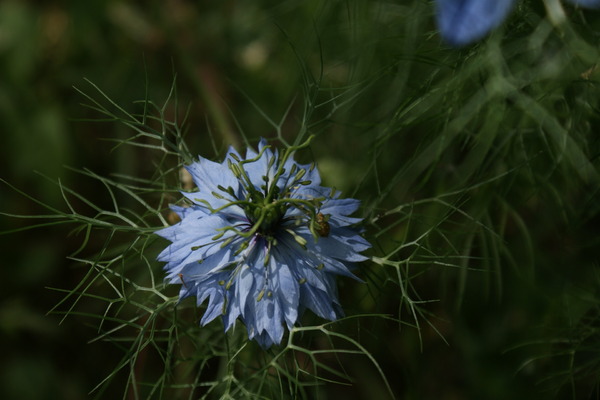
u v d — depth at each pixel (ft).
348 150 1.21
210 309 0.94
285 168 0.98
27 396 1.18
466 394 1.18
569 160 1.07
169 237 0.95
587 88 1.05
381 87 1.20
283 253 0.95
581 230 1.13
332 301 0.95
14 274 1.21
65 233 1.24
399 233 1.14
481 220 1.11
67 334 1.21
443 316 1.18
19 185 1.24
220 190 0.96
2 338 1.20
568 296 1.12
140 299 1.15
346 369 1.17
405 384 1.18
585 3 1.03
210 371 1.15
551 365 1.15
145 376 1.17
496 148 1.10
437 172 1.16
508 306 1.17
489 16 1.01
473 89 1.10
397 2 1.18
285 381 1.04
